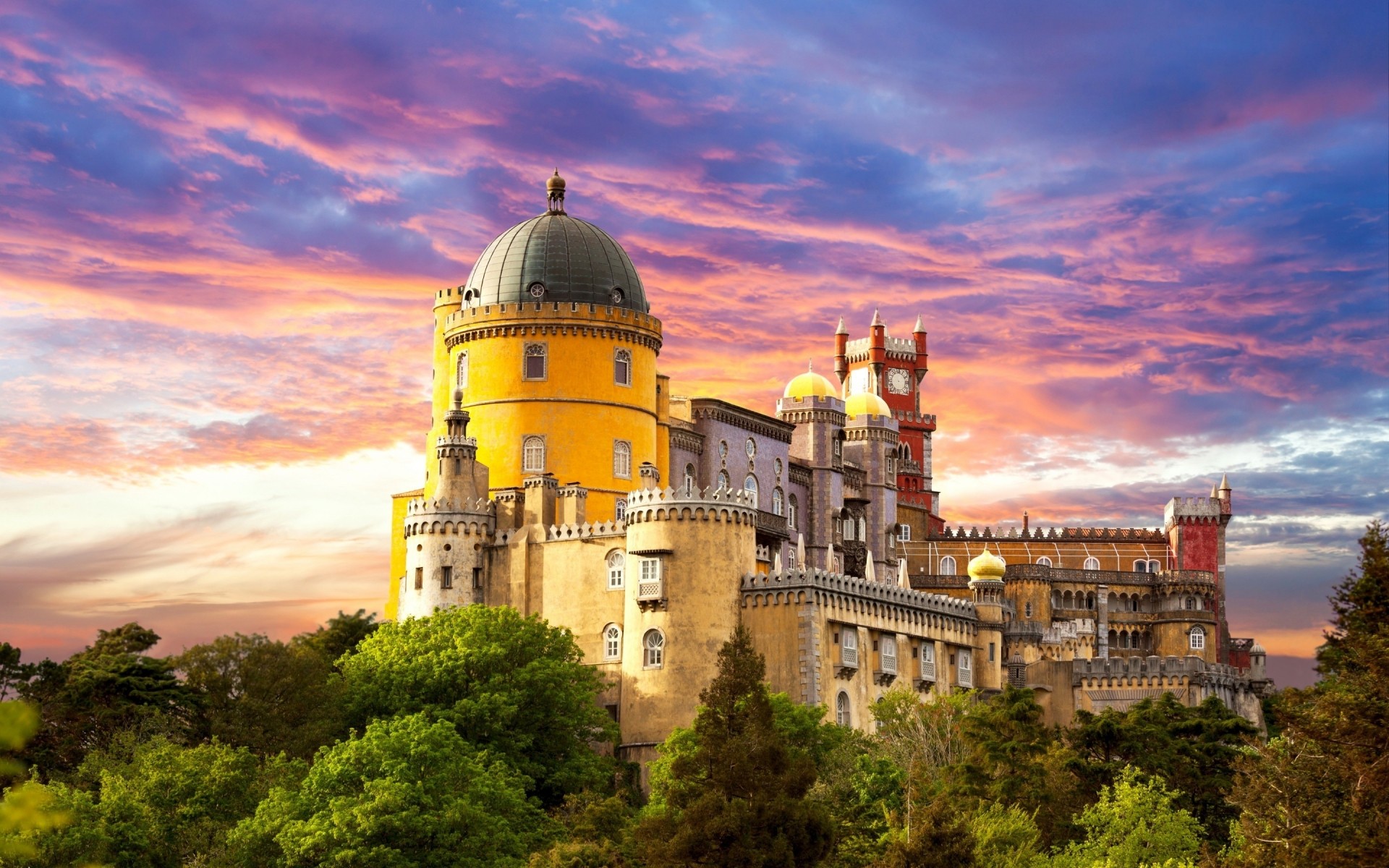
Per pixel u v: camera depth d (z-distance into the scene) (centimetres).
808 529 18112
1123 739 12375
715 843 8831
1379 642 8325
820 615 13462
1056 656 17225
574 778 12412
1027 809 11144
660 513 13462
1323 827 8331
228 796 10681
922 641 14825
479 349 15388
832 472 18300
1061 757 11738
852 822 10331
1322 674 9688
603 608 13925
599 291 15475
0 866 8206
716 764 9206
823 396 18375
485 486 14688
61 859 9569
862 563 18675
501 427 15150
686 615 13288
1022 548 19888
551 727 12706
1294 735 8838
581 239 15712
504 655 12838
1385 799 8219
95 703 11888
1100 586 19288
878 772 11512
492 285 15525
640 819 11162
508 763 12188
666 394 16138
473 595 14362
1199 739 12488
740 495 13712
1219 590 19862
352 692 12688
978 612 15738
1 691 11800
